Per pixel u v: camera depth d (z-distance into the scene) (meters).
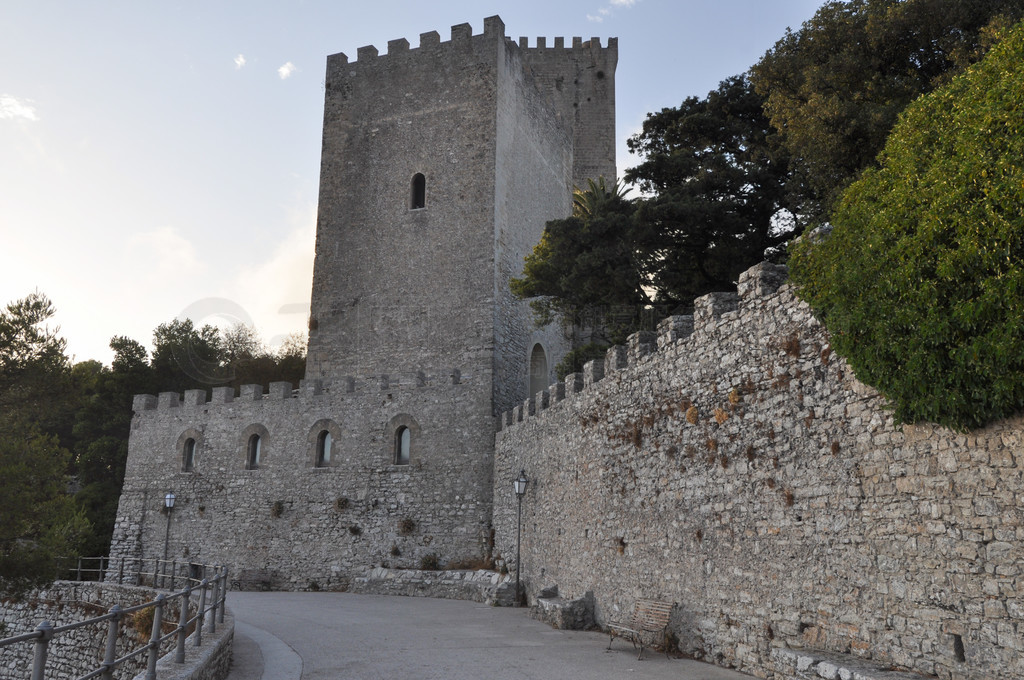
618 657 14.09
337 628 18.89
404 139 41.25
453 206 39.25
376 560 32.81
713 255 27.91
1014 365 7.80
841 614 10.55
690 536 14.55
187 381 57.97
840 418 10.86
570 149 49.41
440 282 38.56
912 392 9.12
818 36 22.09
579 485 20.56
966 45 18.33
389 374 38.38
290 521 34.78
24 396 23.28
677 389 15.47
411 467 33.41
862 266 9.77
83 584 27.61
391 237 40.22
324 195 42.09
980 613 8.49
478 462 32.50
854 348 9.98
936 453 9.21
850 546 10.48
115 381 56.16
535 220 43.44
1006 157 7.92
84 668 25.27
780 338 12.29
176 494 37.84
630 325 28.89
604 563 18.38
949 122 8.98
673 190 27.69
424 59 41.72
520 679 11.98
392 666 13.36
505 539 28.52
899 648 9.52
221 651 12.71
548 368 41.91
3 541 21.47
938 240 8.59
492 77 40.00
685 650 14.24
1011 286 7.64
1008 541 8.24
